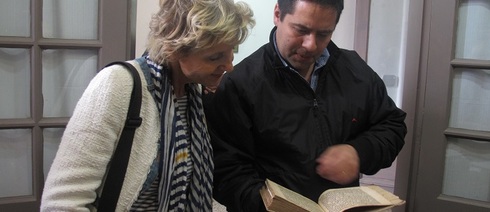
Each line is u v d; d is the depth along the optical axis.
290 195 1.00
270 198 0.95
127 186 0.81
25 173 1.66
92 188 0.77
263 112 1.13
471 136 1.52
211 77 0.87
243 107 1.14
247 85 1.13
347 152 1.10
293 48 1.11
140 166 0.82
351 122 1.21
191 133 0.96
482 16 1.50
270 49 1.18
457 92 1.56
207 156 1.00
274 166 1.16
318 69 1.22
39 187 1.63
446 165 1.61
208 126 1.15
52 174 0.77
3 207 1.60
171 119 0.88
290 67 1.15
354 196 1.05
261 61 1.17
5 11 1.56
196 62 0.83
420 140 1.61
